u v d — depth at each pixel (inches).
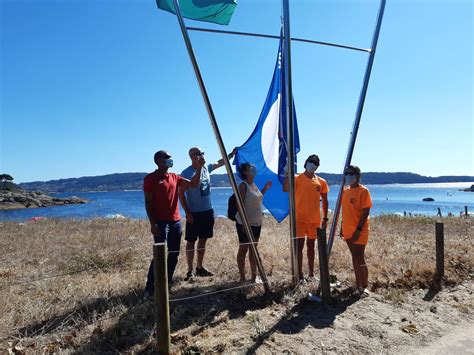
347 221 218.2
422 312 191.2
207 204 247.1
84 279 243.6
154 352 147.5
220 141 195.5
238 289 215.8
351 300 205.6
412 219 626.5
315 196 231.6
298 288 215.5
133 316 177.3
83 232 452.8
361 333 165.6
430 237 408.2
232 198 224.5
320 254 198.1
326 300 197.0
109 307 192.4
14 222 593.6
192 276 243.0
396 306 197.9
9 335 163.8
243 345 152.9
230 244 350.3
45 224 554.6
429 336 164.7
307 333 164.1
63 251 338.0
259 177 238.1
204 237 249.1
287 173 215.5
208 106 191.5
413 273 247.6
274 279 237.1
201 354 145.6
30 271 269.0
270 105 232.1
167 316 145.3
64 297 209.6
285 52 211.6
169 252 213.6
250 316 181.3
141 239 393.7
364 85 228.8
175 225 214.2
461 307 196.7
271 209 238.1
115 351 149.9
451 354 149.6
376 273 253.0
